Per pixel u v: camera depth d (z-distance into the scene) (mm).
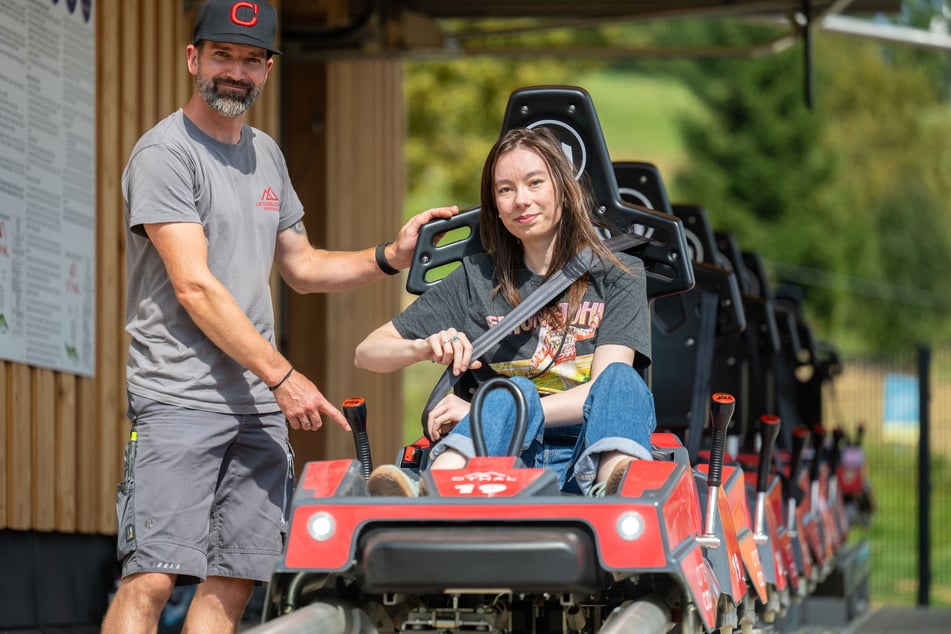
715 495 13133
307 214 30500
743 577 14984
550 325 13281
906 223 114250
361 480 11766
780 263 109812
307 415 13703
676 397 19391
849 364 49594
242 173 14414
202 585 14594
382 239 36344
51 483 19594
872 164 115938
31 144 18812
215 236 14156
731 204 110625
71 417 20219
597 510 10773
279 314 29766
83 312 20406
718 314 19516
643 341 13070
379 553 10891
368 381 34719
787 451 26094
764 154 111125
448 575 10805
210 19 13938
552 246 13430
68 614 20312
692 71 113938
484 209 13656
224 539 14383
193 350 14039
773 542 19797
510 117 14508
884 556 54594
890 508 58875
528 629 12219
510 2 36281
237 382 14164
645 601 11406
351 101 32938
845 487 36250
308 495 11211
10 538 18578
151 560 13734
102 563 21609
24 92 18609
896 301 110250
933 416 50188
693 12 34188
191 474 13914
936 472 61344
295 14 29281
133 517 13828
